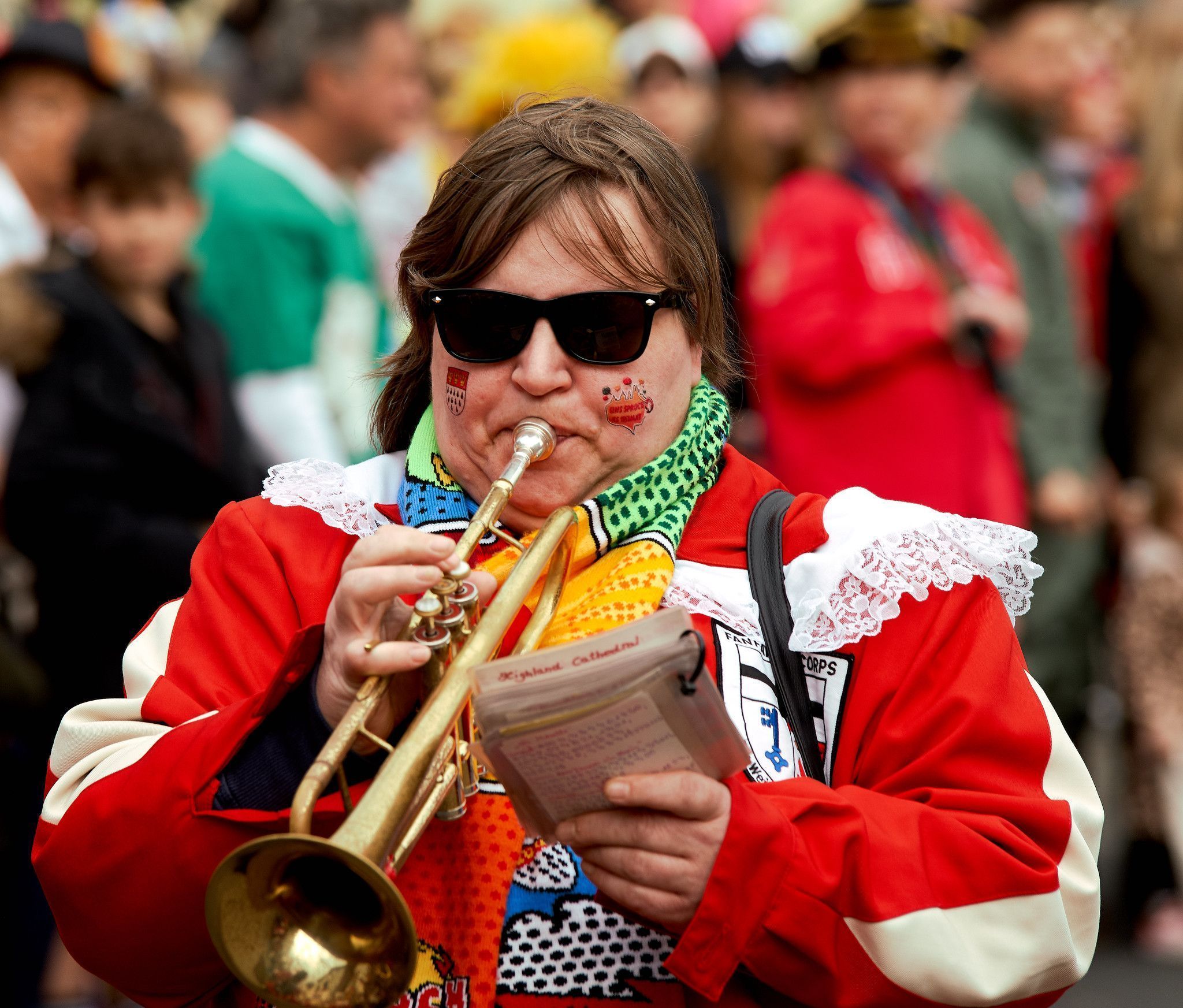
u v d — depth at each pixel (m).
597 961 7.59
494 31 22.03
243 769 7.32
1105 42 21.91
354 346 18.45
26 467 14.43
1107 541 20.75
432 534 7.68
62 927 7.89
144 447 14.70
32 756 14.62
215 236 17.66
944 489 17.62
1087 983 18.47
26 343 14.50
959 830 7.51
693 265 8.19
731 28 28.72
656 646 6.65
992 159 20.98
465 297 7.97
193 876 7.35
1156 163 21.05
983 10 21.78
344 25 18.34
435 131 22.41
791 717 8.01
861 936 7.28
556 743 6.74
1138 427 20.94
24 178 17.56
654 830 7.07
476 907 7.65
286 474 8.61
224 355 15.98
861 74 18.17
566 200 7.90
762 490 8.76
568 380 7.97
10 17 23.48
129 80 22.06
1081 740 21.16
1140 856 19.80
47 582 14.56
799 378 17.69
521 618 8.13
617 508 8.15
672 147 8.32
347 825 6.56
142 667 8.49
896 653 8.03
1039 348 20.53
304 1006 6.75
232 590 8.47
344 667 7.06
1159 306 20.84
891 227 18.02
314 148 18.47
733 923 7.10
